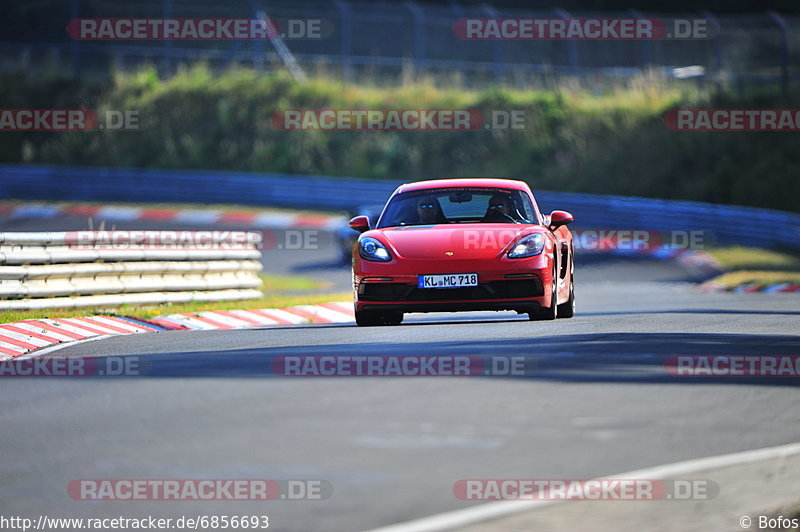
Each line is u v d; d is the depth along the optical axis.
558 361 25.45
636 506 12.59
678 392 21.39
